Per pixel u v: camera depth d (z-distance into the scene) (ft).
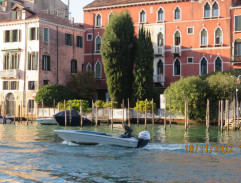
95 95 149.69
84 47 162.09
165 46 147.33
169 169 51.88
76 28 158.10
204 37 142.41
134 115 128.77
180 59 145.07
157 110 127.03
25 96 147.02
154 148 69.00
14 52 149.79
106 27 138.10
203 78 129.29
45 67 146.61
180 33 145.38
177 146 71.41
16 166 53.06
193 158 59.41
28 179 46.37
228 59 138.72
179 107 118.52
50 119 121.19
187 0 144.05
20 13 149.89
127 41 137.49
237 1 141.79
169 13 147.02
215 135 90.38
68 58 155.43
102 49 138.00
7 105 152.05
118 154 62.80
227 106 99.09
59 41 151.94
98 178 47.03
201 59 142.31
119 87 135.95
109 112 130.11
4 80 152.46
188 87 116.98
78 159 58.29
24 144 72.90
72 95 142.00
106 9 157.17
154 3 148.77
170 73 146.30
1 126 115.96
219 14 140.26
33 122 134.00
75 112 114.01
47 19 146.92
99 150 66.44
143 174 49.03
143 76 133.08
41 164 54.49
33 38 146.30
